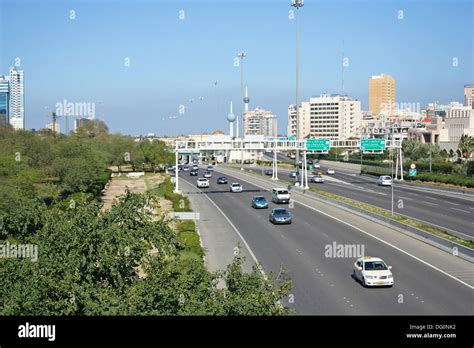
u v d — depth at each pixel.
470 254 35.97
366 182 102.56
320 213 60.44
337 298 27.97
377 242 42.97
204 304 19.48
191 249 36.31
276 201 69.44
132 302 19.31
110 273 21.39
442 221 52.75
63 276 20.41
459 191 78.88
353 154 169.00
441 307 26.20
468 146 111.25
